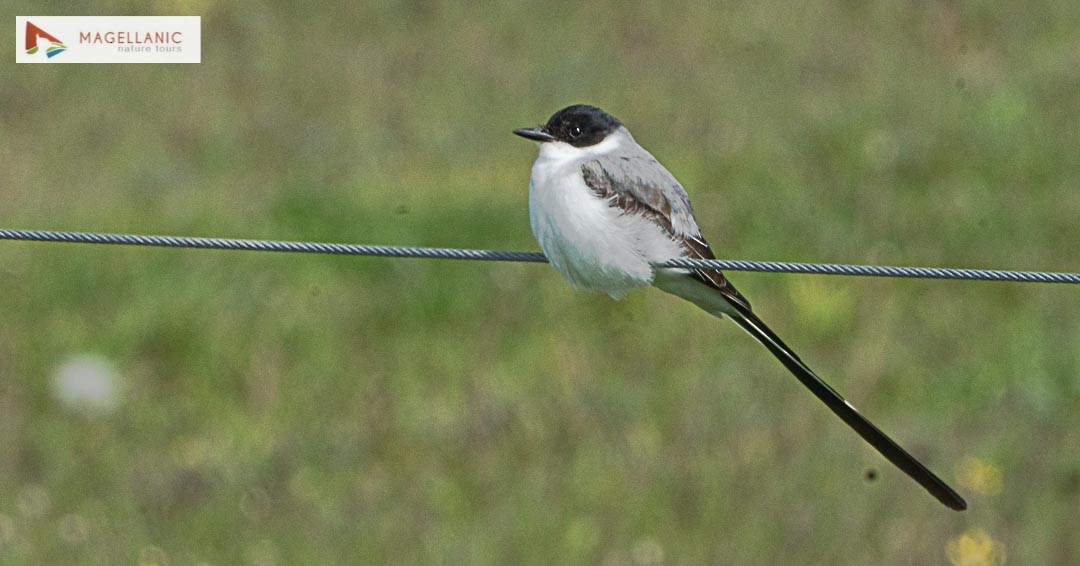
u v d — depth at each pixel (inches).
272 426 476.7
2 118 802.2
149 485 442.6
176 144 770.2
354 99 832.3
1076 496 429.1
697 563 402.0
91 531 422.9
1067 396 491.2
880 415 487.2
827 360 514.6
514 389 488.4
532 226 338.6
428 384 495.8
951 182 644.1
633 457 447.2
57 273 552.1
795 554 404.5
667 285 339.6
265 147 762.8
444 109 810.8
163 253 568.1
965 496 425.4
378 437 466.6
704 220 605.6
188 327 517.3
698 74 843.4
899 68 827.4
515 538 410.6
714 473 434.9
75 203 668.1
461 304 532.4
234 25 923.4
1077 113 709.3
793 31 901.2
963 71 808.9
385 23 936.9
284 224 600.7
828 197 625.3
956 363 512.4
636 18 932.0
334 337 519.8
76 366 495.5
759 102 780.6
